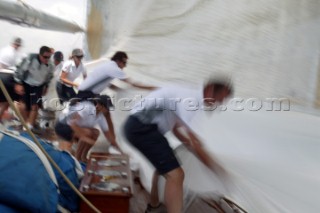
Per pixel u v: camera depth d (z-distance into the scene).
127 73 6.65
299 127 3.76
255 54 5.17
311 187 3.05
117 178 3.42
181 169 3.33
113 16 7.71
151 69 6.45
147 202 3.86
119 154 4.25
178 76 6.11
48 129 6.10
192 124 4.02
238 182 3.36
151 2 6.49
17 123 6.03
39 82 6.43
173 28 6.18
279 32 5.02
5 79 6.31
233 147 3.65
